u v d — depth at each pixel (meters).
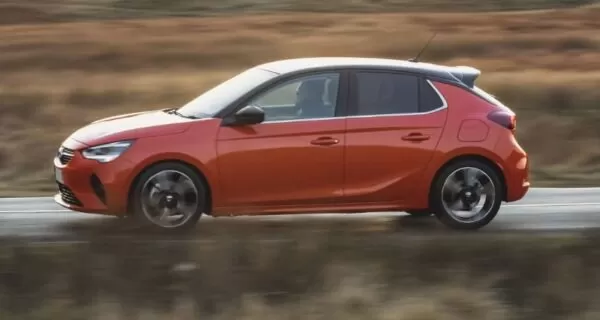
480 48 52.66
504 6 88.75
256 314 11.62
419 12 83.75
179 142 15.48
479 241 15.27
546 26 64.25
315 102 16.05
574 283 13.27
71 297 12.31
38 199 19.94
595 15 71.25
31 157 26.72
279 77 16.08
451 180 16.47
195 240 14.98
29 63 44.34
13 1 78.69
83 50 47.84
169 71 42.59
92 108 32.50
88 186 15.58
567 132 30.44
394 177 16.16
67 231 16.14
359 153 15.98
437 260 14.16
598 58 49.56
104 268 13.25
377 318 11.49
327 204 16.00
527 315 12.27
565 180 25.36
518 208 19.27
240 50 49.06
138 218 15.51
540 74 39.53
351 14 77.12
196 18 70.44
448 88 16.61
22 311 11.95
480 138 16.48
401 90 16.39
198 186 15.62
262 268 13.19
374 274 13.05
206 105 16.31
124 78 38.78
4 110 31.17
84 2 81.25
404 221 17.41
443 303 12.15
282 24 61.84
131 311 11.78
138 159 15.40
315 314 11.67
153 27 59.41
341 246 14.51
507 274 13.53
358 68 16.31
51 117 30.84
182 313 11.62
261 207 15.79
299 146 15.78
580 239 15.41
